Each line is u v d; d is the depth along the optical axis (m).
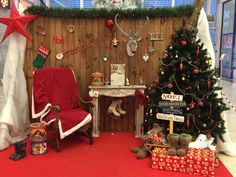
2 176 2.78
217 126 3.24
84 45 4.15
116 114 4.09
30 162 3.13
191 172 2.89
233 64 10.16
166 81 3.39
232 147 3.50
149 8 4.02
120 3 4.35
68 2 7.54
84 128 3.63
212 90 3.26
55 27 4.10
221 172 2.96
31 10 3.99
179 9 3.96
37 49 4.12
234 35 9.94
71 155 3.35
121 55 4.15
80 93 4.27
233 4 9.89
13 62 3.86
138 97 3.89
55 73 3.89
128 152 3.46
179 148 3.02
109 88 3.90
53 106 3.47
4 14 5.14
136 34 4.04
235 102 6.41
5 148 3.53
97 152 3.46
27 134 4.06
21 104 4.01
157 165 2.98
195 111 3.21
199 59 3.25
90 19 4.09
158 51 4.12
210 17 7.66
